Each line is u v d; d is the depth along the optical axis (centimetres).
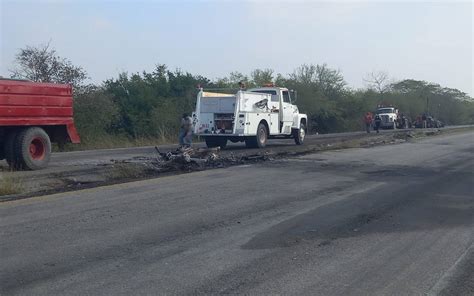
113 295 661
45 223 998
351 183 1560
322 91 7206
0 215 1057
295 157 2234
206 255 830
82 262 783
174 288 688
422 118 7600
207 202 1221
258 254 840
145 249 853
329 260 817
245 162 2027
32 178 1577
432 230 1023
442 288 709
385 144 3188
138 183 1470
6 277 717
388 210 1189
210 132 2648
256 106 2714
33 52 3606
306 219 1077
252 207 1179
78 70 3681
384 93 9731
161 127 4041
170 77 4956
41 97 1791
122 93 4378
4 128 1747
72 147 3022
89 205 1162
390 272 770
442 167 2036
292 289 691
